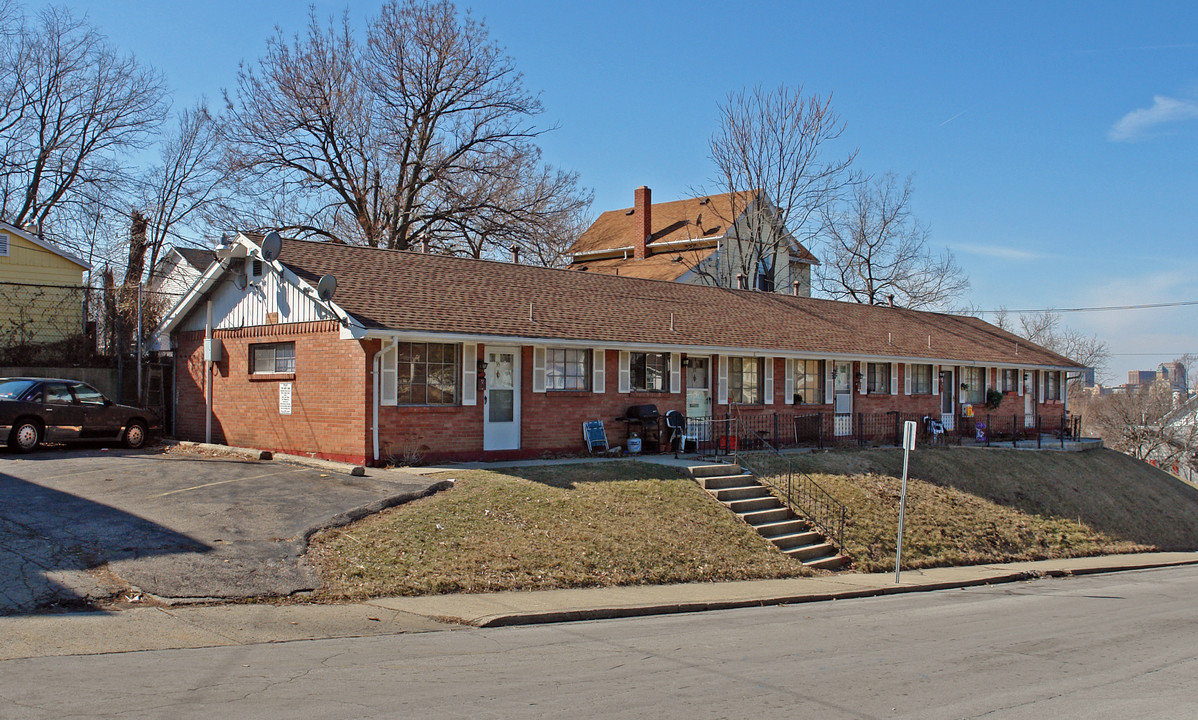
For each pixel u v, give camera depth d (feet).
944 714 24.25
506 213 135.44
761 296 103.40
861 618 40.91
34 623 28.66
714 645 32.27
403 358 60.08
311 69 124.67
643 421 72.59
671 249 148.05
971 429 108.99
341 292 60.13
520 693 24.04
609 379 71.82
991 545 68.69
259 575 35.73
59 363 77.25
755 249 147.02
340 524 42.83
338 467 55.88
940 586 54.24
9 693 21.76
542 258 146.00
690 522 53.83
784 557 53.78
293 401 63.87
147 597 32.35
